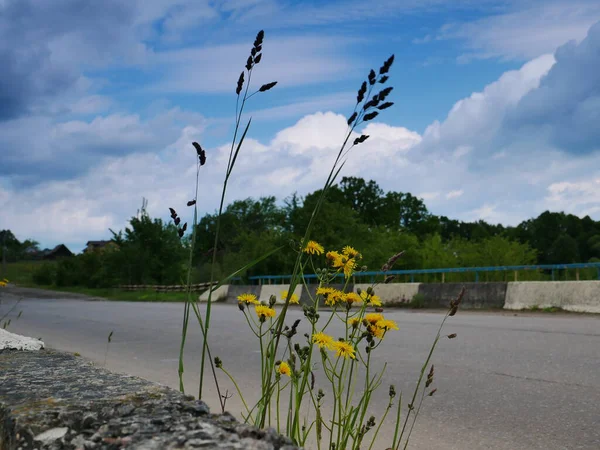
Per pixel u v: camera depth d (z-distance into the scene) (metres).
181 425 1.55
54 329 10.94
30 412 1.71
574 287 11.16
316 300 2.47
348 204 49.16
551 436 3.59
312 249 2.44
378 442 3.57
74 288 45.62
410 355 6.54
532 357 6.11
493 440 3.56
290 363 2.27
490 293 12.78
